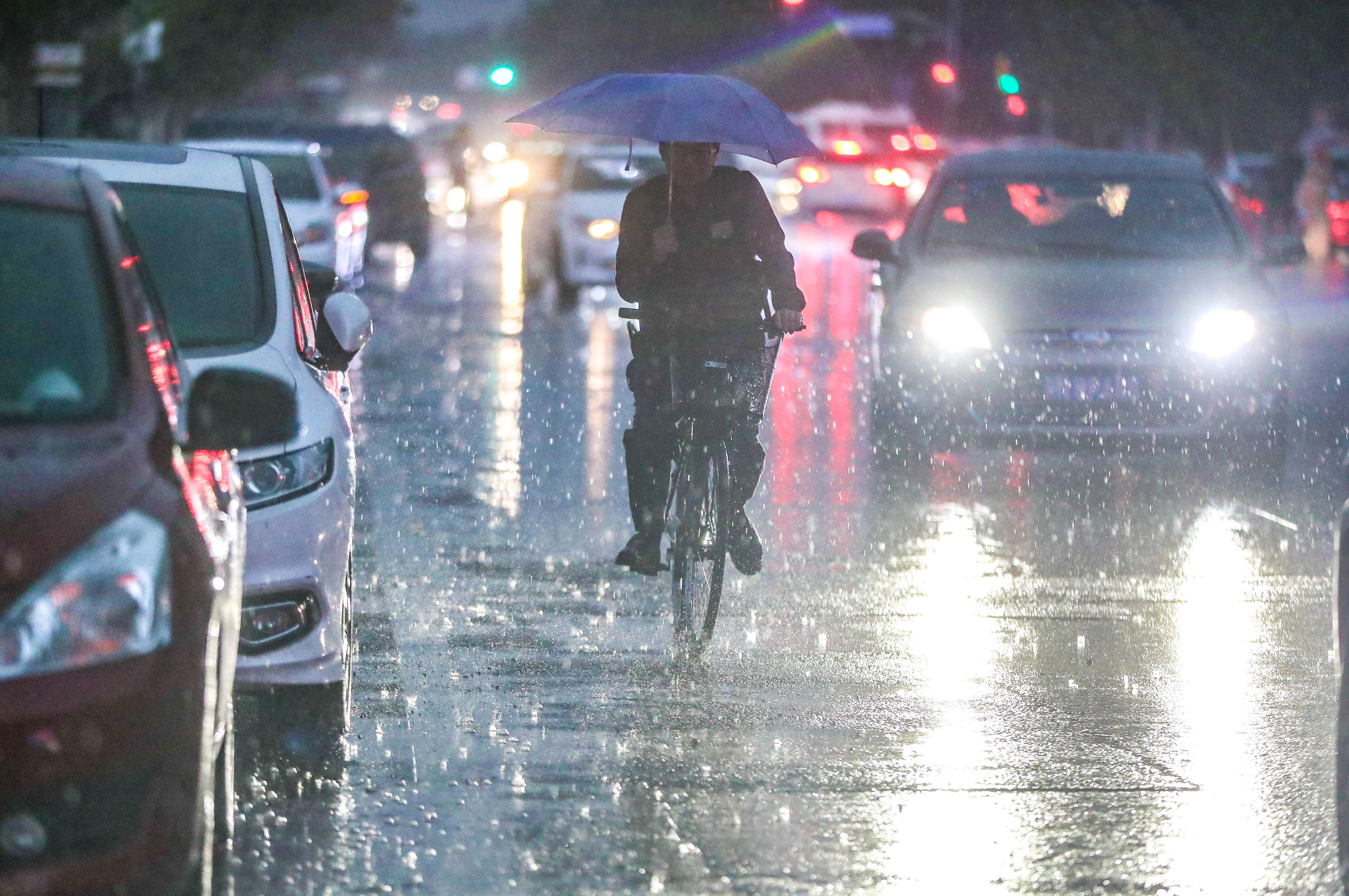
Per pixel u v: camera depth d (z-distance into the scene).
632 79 27.50
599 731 22.91
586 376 59.53
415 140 132.62
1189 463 44.03
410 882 17.95
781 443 46.72
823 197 155.50
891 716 23.75
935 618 29.17
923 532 35.94
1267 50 163.12
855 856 18.78
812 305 86.81
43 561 13.78
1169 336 41.41
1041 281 42.78
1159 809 20.31
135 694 13.88
